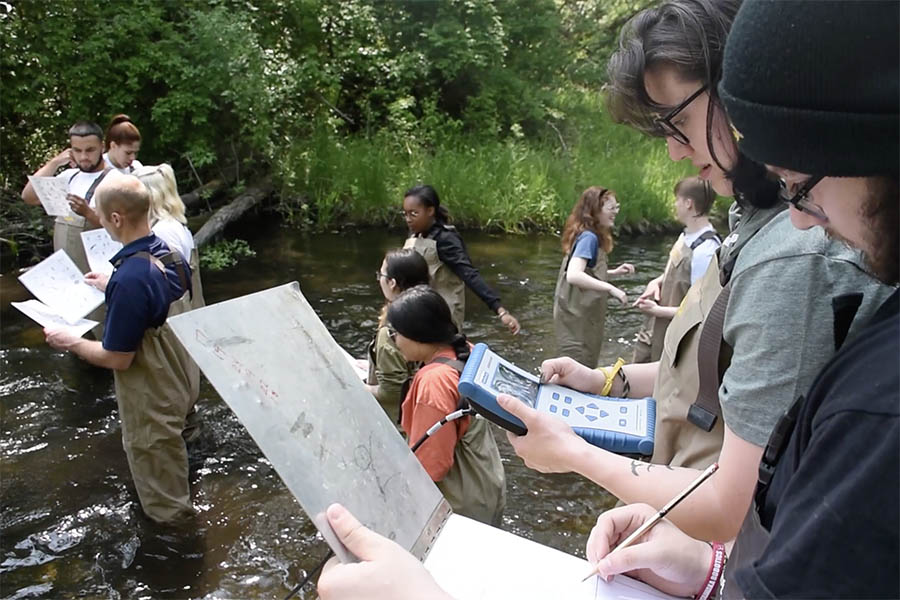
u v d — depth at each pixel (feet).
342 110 40.73
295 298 3.83
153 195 12.60
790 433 2.69
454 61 42.34
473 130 43.19
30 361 16.84
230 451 13.39
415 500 3.67
